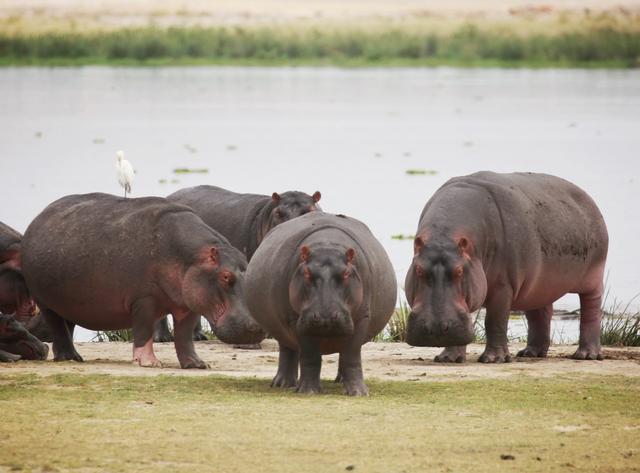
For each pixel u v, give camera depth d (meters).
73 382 47.25
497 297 56.38
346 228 46.25
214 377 49.53
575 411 42.84
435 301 50.88
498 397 45.34
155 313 53.25
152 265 52.62
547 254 57.50
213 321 51.31
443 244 52.12
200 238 52.03
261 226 68.81
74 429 38.72
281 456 35.75
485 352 57.38
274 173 169.38
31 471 34.16
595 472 34.75
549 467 35.09
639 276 91.50
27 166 175.25
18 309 58.28
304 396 45.03
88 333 74.94
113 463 34.88
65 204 55.31
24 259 55.00
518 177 59.12
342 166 182.12
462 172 173.38
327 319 42.53
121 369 51.72
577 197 60.72
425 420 40.88
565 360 58.94
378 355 60.19
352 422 40.31
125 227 53.06
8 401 43.16
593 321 60.25
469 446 37.25
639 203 137.00
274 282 45.50
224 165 180.25
